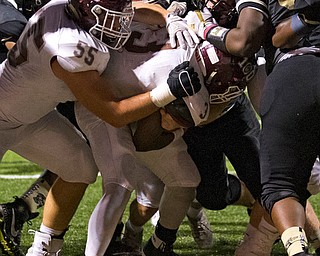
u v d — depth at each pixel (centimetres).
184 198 755
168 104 689
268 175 646
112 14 661
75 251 945
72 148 748
